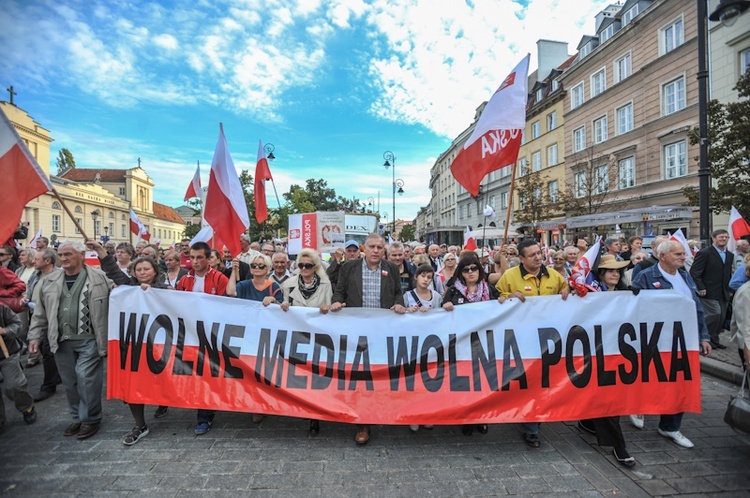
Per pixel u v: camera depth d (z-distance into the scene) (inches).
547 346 146.6
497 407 143.8
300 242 366.0
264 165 299.0
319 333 152.9
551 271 162.2
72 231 1971.0
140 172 2869.1
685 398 144.6
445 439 148.8
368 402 145.9
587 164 960.9
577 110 1092.5
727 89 620.7
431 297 170.1
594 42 1094.4
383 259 165.5
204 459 133.8
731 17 239.9
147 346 154.1
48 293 149.9
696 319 147.4
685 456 135.6
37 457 135.4
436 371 147.9
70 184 1952.5
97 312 151.6
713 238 253.4
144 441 146.9
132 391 151.5
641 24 860.0
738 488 117.3
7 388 156.8
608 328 147.2
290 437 149.9
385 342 150.8
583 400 143.0
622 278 177.3
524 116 193.8
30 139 1492.4
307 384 148.9
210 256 181.3
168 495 114.1
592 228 916.6
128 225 2551.7
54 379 195.0
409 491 116.0
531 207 1122.7
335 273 237.1
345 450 140.0
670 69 789.9
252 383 150.8
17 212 147.7
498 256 265.4
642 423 156.8
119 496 113.7
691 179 742.5
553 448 142.2
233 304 156.8
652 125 834.2
